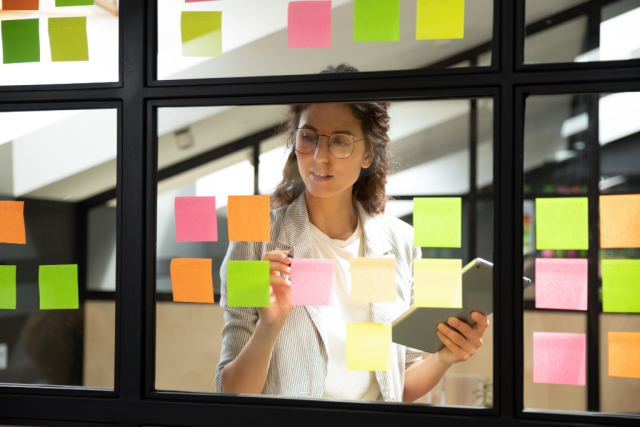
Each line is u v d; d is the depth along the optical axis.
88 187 1.46
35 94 1.02
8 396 0.99
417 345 0.99
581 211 0.89
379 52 1.34
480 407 0.88
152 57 0.99
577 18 1.23
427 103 1.25
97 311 1.74
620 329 1.81
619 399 1.69
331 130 1.15
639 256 1.15
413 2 1.33
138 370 0.97
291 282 1.01
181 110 1.32
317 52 1.36
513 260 0.88
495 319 0.88
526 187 1.36
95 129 1.41
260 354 1.09
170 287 1.39
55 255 1.45
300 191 1.21
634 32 1.21
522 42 0.89
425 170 1.24
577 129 1.34
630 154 1.32
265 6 1.37
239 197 0.99
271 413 0.92
